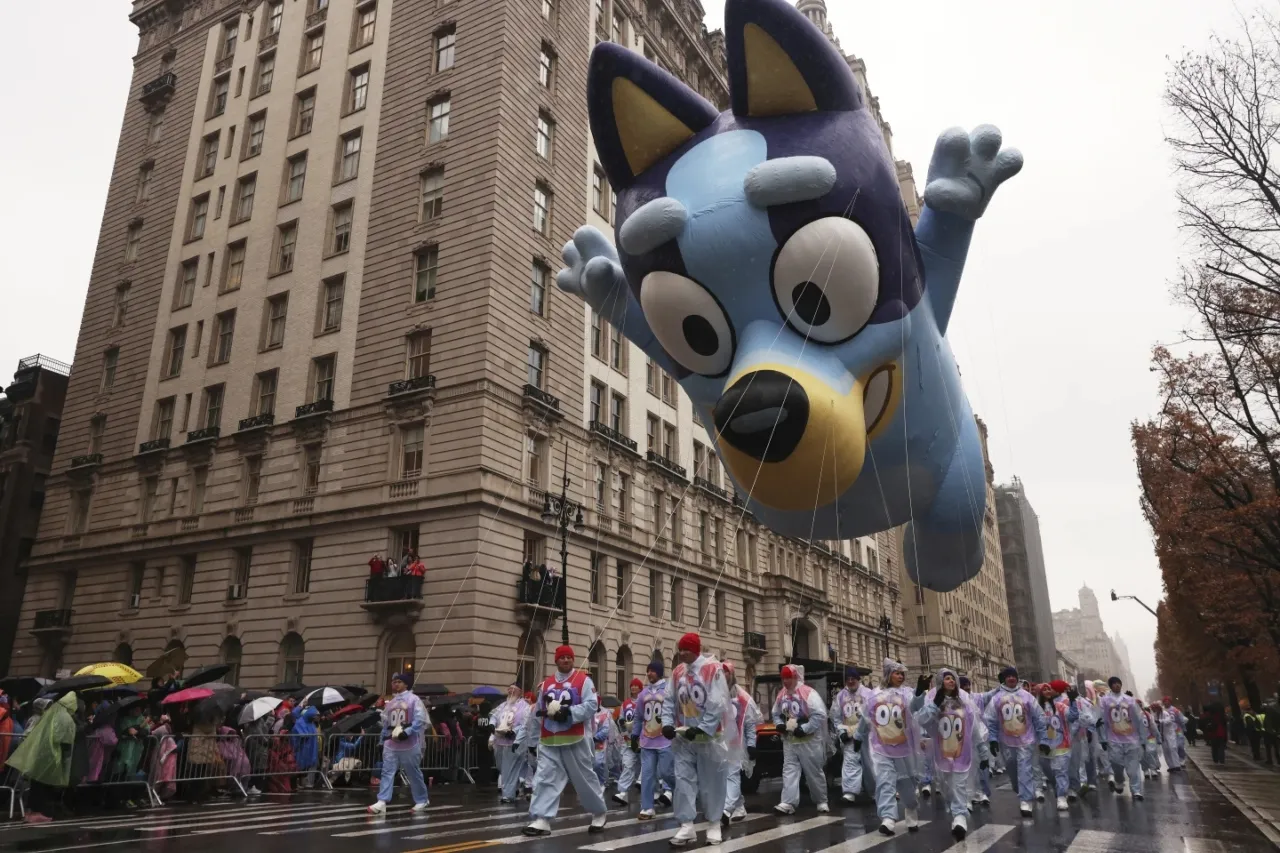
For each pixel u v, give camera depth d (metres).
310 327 31.47
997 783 17.53
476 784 17.97
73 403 39.28
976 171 8.12
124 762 12.17
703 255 7.29
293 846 7.78
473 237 28.14
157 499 33.78
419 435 27.45
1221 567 26.44
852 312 7.23
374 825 9.78
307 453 29.98
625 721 13.23
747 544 41.59
